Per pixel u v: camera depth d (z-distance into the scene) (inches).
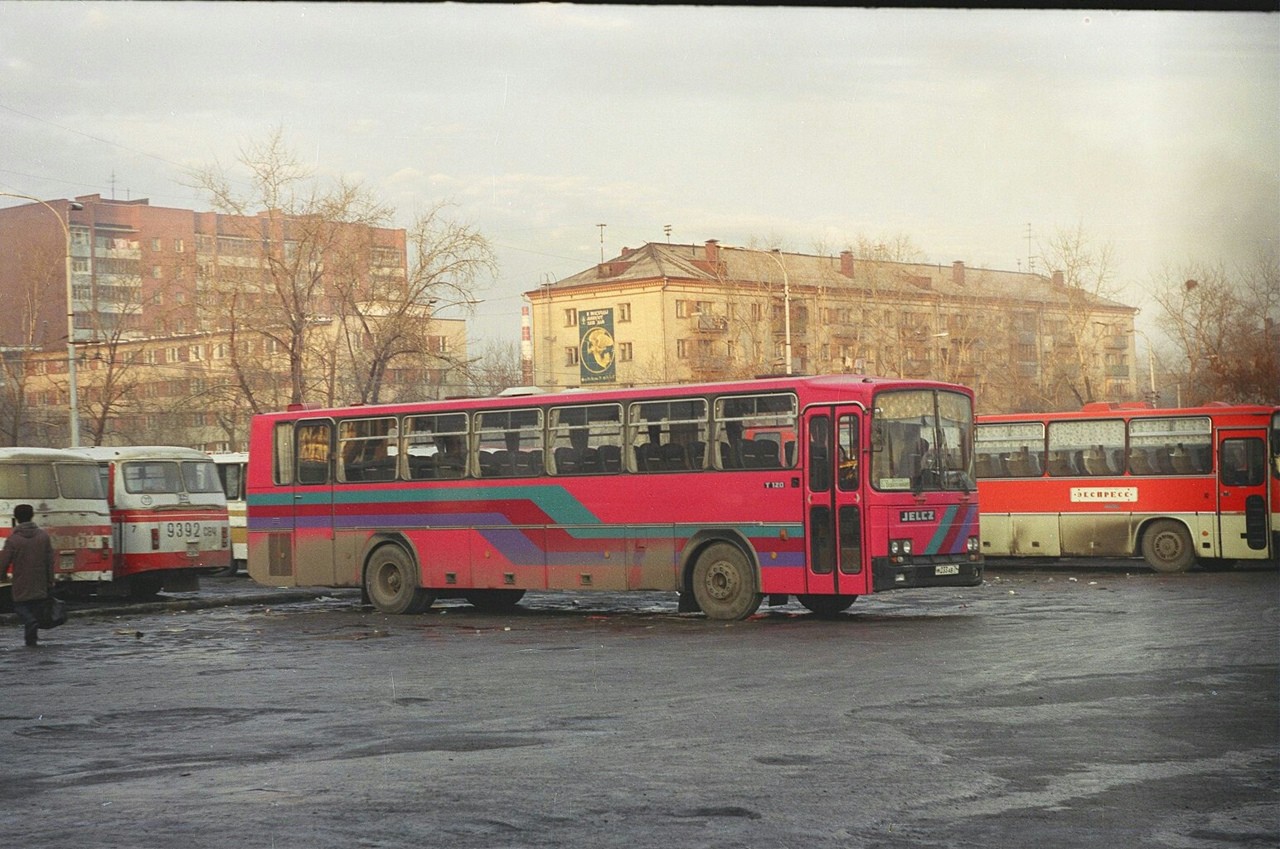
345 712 484.7
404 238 2384.4
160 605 1042.1
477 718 460.1
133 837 297.3
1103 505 1207.6
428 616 922.7
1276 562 1248.2
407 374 2122.3
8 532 991.6
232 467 1486.2
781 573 792.3
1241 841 277.1
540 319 3971.5
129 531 1096.8
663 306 3705.7
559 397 883.4
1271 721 414.0
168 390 2679.6
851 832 288.5
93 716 491.8
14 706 522.3
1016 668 550.9
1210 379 1141.7
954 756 367.9
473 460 915.4
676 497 829.8
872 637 689.6
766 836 286.5
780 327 3184.1
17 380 2322.8
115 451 1117.7
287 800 330.6
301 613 981.8
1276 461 1128.8
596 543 858.8
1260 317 1058.7
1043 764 354.9
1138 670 534.9
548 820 303.7
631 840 285.3
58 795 346.0
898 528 774.5
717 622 804.6
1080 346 2380.7
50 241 3422.7
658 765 364.8
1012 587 1058.1
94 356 2212.1
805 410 789.9
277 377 2057.1
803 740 397.7
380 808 319.0
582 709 474.3
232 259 2042.3
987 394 2689.5
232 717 481.4
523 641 732.7
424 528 932.6
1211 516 1155.3
